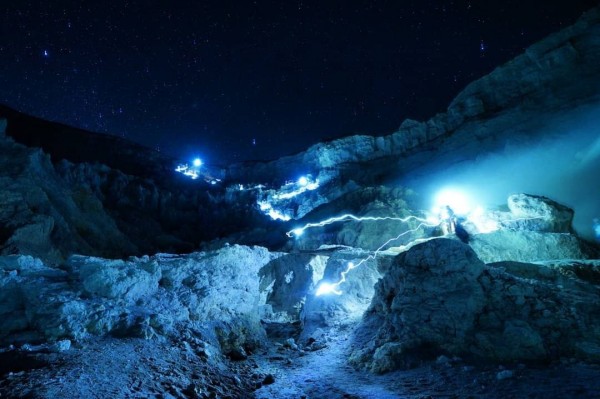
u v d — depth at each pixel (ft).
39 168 63.00
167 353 18.30
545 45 83.25
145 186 105.70
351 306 33.63
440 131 100.37
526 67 85.35
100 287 21.04
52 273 22.66
